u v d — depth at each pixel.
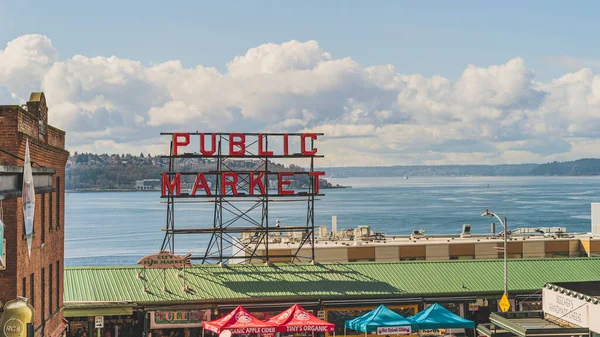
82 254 193.50
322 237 87.19
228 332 47.12
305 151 67.25
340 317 57.97
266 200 66.19
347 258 77.31
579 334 45.66
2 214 35.53
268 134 66.81
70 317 55.50
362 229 89.12
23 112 37.19
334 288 58.44
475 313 60.38
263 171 66.44
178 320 55.56
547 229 97.19
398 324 49.38
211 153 65.62
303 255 76.25
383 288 58.97
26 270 37.81
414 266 62.84
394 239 86.06
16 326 31.17
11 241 35.62
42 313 42.88
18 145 35.75
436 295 58.97
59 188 48.84
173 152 65.06
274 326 48.81
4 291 35.50
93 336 55.06
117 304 54.28
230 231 64.56
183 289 57.00
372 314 50.59
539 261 65.44
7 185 32.94
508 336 49.47
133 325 56.56
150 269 59.41
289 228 65.31
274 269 61.28
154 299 55.16
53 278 46.69
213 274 59.72
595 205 97.56
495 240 81.81
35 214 40.38
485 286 60.41
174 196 64.44
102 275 57.91
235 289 57.47
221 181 65.56
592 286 51.59
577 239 83.69
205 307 55.81
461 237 89.88
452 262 63.97
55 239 47.28
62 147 50.19
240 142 65.88
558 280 62.03
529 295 60.41
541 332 45.59
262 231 66.38
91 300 54.31
